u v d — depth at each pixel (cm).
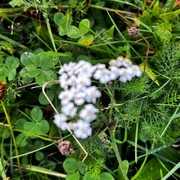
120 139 18
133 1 20
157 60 18
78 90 16
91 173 17
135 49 19
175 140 17
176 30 19
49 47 19
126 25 20
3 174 17
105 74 16
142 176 17
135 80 17
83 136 16
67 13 19
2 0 21
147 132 17
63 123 16
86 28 18
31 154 18
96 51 19
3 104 18
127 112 17
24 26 20
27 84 19
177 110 17
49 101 17
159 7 20
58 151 19
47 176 18
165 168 17
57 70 19
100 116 17
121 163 17
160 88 17
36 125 18
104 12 20
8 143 19
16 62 18
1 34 20
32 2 19
